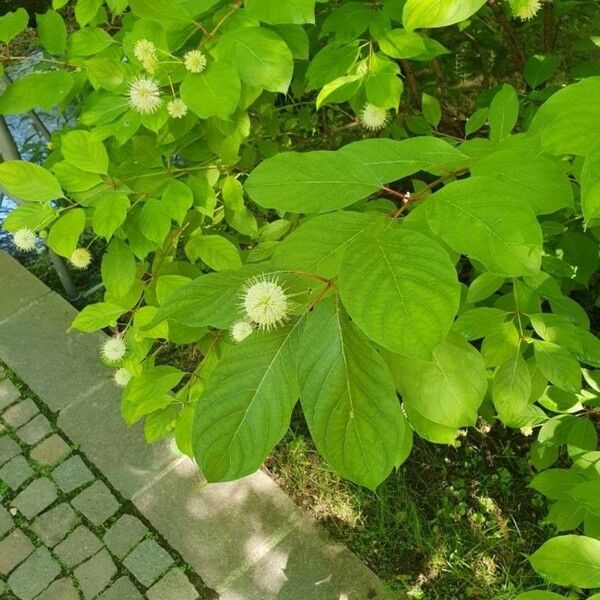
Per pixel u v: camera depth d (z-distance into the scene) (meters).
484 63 1.54
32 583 1.25
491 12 1.41
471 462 1.34
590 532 0.76
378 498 1.28
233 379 0.40
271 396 0.40
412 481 1.33
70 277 1.73
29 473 1.41
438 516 1.27
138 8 0.71
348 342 0.39
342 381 0.39
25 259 1.89
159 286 0.86
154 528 1.29
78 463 1.41
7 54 0.90
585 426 0.89
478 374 0.47
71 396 1.52
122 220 0.79
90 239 1.82
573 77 1.20
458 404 0.46
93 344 1.61
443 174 0.49
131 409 0.89
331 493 1.30
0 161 1.59
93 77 0.81
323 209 0.44
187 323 0.43
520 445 1.36
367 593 1.18
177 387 1.50
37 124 1.62
